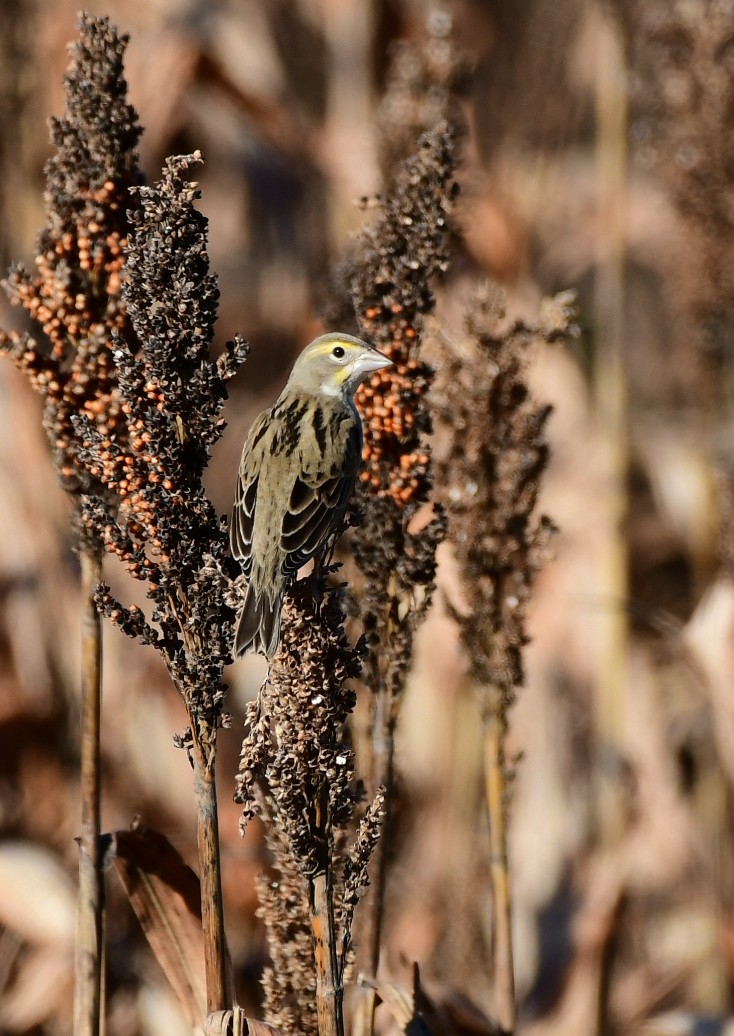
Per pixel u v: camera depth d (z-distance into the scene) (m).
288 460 7.73
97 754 7.09
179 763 12.41
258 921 11.22
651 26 13.12
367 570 7.30
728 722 11.32
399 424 7.16
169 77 13.27
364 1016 7.29
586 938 11.89
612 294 13.81
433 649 13.15
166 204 5.80
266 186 15.84
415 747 13.34
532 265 14.70
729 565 11.51
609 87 13.81
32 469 12.03
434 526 7.23
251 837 11.47
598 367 14.16
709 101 12.84
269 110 13.67
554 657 13.63
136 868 7.33
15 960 10.80
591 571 13.48
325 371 8.20
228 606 5.93
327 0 14.38
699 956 13.20
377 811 6.08
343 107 14.14
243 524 7.70
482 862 12.56
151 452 5.81
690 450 14.02
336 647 5.94
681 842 13.24
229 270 16.75
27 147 12.39
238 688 12.95
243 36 13.61
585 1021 11.70
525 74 15.05
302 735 5.86
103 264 6.73
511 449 8.06
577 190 15.12
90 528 6.66
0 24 12.25
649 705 13.70
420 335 7.21
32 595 12.06
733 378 13.89
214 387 5.88
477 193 12.72
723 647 11.35
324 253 15.09
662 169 13.34
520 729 13.85
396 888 12.84
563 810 13.46
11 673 11.99
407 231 7.12
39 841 11.51
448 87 9.77
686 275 13.37
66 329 6.79
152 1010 10.61
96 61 6.64
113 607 5.88
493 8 15.39
